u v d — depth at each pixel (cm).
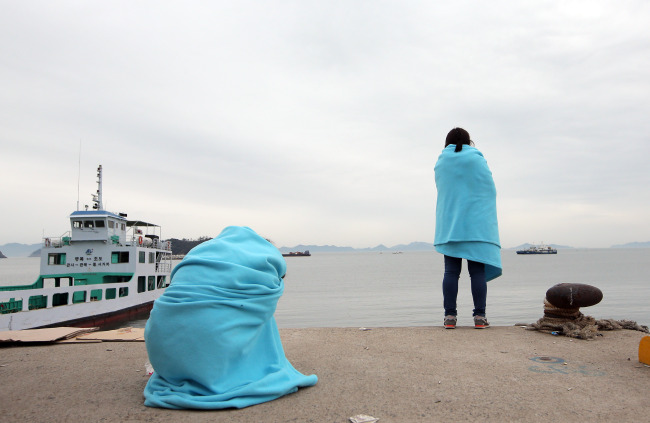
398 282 9344
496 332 519
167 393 279
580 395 292
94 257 2888
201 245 309
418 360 393
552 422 246
